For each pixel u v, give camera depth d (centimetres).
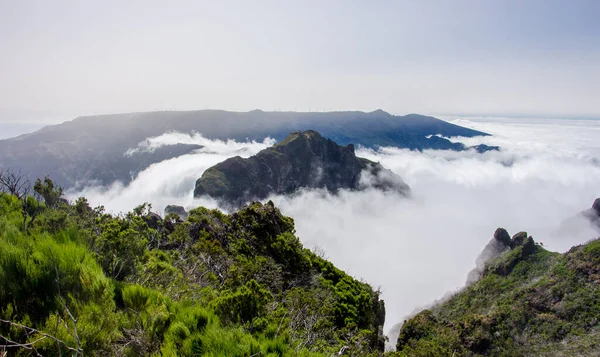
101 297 384
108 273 530
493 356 5438
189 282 730
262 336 474
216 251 1312
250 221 2094
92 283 389
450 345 5038
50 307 338
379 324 2052
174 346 377
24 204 614
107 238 587
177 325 404
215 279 988
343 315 1488
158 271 650
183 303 505
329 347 783
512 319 6228
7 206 581
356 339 1139
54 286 357
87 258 435
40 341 287
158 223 1422
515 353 5409
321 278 1841
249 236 1914
